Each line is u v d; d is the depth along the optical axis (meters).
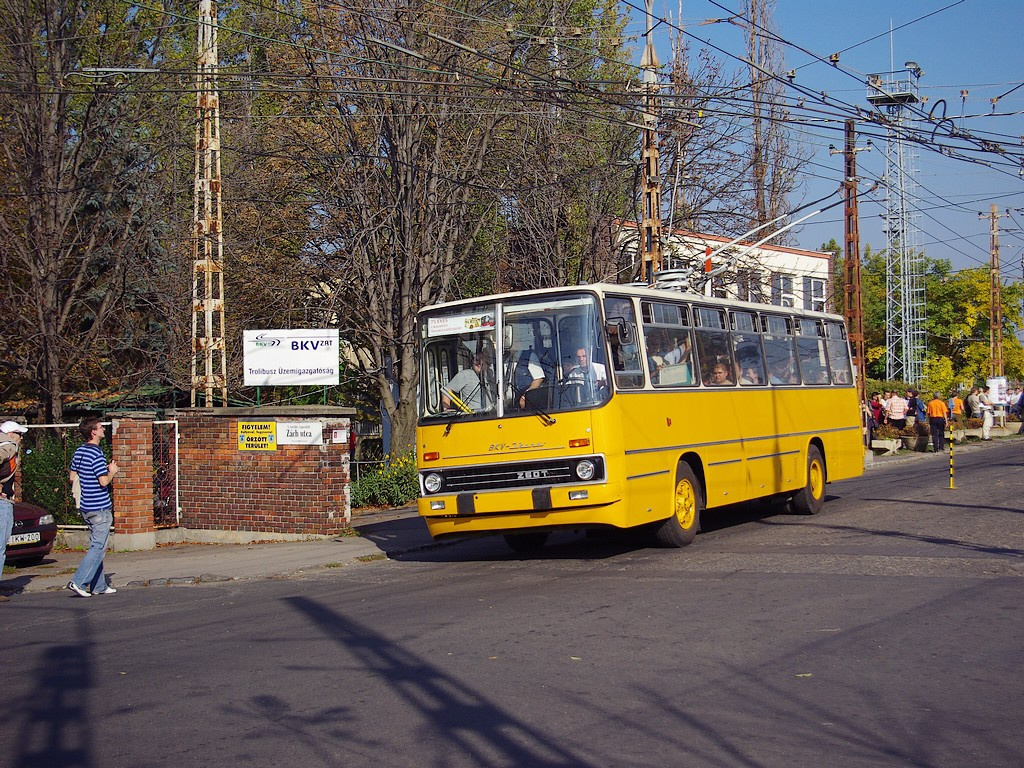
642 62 25.17
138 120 23.28
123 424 17.25
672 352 14.33
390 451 28.12
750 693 6.93
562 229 28.75
